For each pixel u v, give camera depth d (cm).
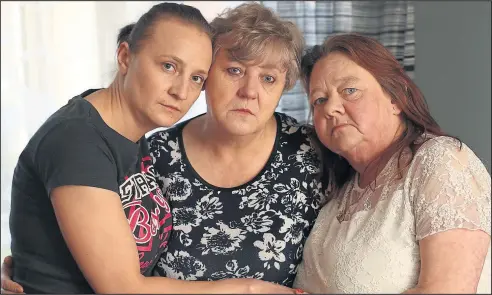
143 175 127
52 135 106
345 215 131
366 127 128
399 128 133
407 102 129
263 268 130
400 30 258
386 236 118
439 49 261
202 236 132
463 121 257
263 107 130
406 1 256
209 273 130
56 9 300
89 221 101
